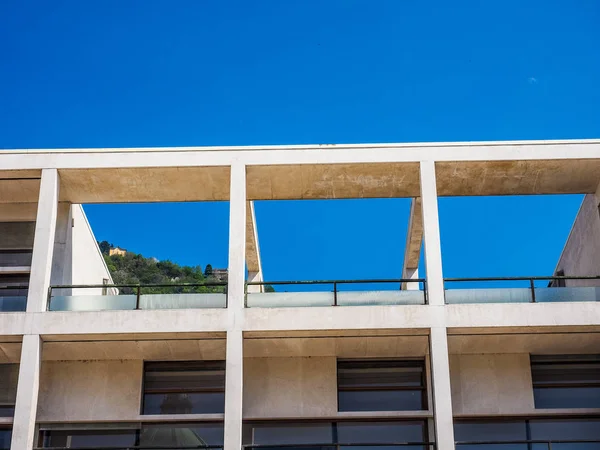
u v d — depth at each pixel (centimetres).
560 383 1802
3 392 1778
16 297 1662
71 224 1947
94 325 1585
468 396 1772
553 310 1584
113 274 4519
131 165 1705
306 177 1770
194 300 1673
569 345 1756
